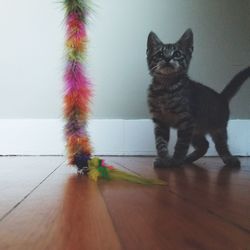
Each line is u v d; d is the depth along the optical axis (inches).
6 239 5.9
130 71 25.4
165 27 25.6
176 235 6.1
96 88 25.2
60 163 19.6
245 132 26.1
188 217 7.5
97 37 25.1
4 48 24.7
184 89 22.0
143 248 5.4
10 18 24.7
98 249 5.3
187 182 13.3
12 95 25.0
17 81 25.0
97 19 25.0
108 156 24.8
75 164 15.4
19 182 12.8
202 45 25.9
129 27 25.2
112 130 25.2
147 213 7.9
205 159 24.3
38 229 6.5
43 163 19.7
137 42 25.3
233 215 7.7
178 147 21.4
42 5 24.7
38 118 25.1
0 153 24.9
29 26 24.8
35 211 8.1
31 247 5.5
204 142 23.1
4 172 15.7
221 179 14.3
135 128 25.3
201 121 22.4
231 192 10.8
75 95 15.9
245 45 26.0
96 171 13.6
